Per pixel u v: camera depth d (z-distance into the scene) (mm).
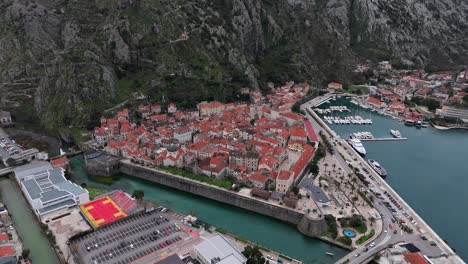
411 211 188500
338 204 192250
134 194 197625
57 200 187500
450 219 193125
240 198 197750
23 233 170750
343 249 163125
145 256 149750
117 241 158500
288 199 187875
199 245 148000
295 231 179875
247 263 145875
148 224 172125
